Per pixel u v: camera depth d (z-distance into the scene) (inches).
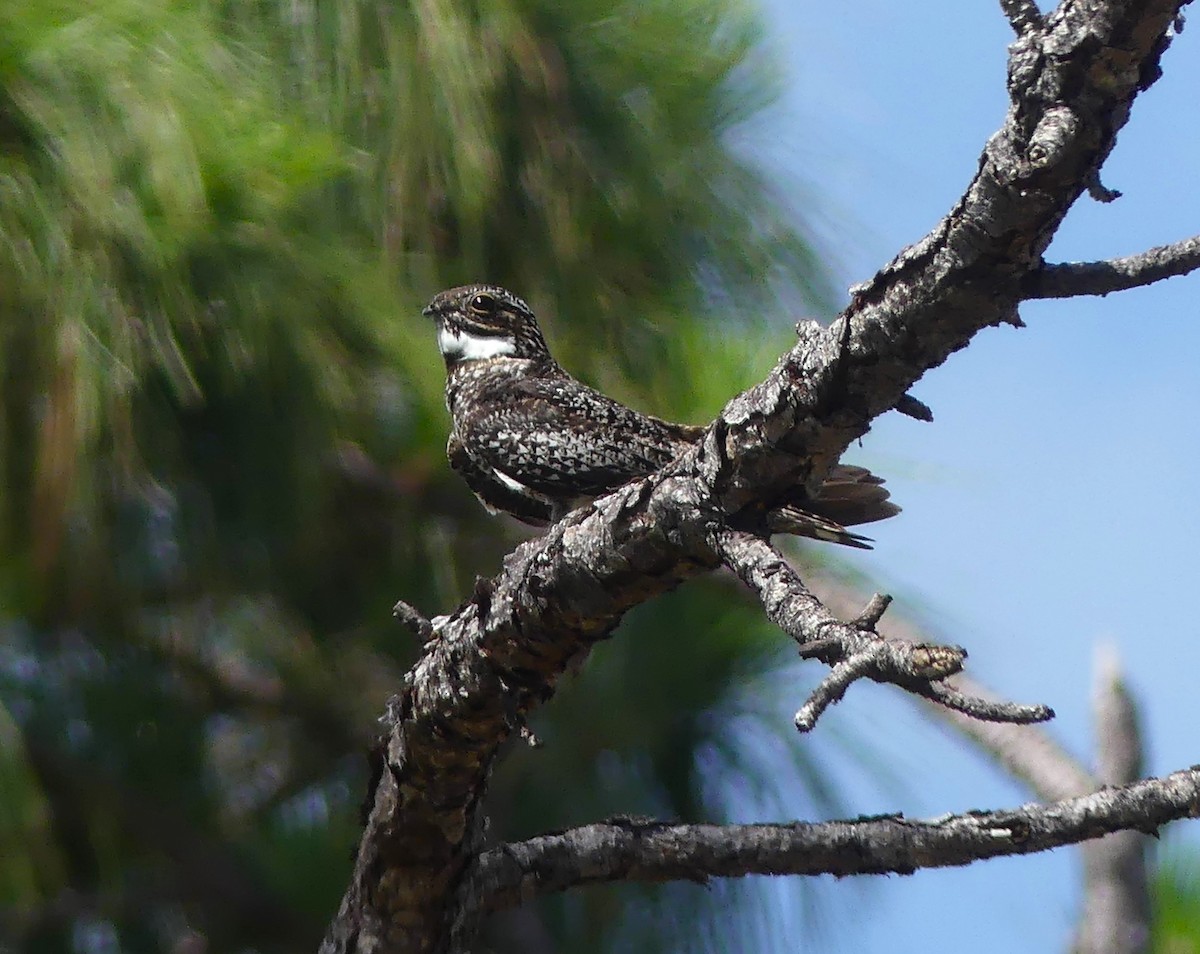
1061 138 192.1
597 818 401.1
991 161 200.2
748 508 244.1
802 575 382.6
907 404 227.5
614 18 400.5
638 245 404.5
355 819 394.6
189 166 327.9
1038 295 209.6
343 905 292.4
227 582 375.2
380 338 361.4
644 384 403.9
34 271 324.8
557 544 259.0
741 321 408.5
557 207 390.0
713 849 267.3
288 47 366.9
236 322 340.5
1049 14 192.9
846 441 232.7
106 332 327.0
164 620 383.9
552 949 392.8
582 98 396.2
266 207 343.9
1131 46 187.3
